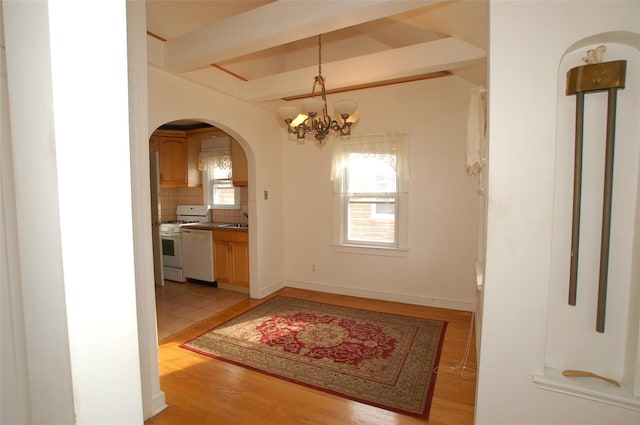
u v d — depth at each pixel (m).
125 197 0.62
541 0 1.21
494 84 1.29
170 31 2.74
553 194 1.24
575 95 1.25
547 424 1.30
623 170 1.22
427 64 2.75
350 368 2.45
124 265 0.62
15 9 0.59
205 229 4.54
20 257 0.65
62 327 0.56
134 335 0.64
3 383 0.69
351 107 2.42
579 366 1.32
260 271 4.14
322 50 3.73
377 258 4.03
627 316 1.24
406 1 1.79
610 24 1.14
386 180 3.96
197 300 4.05
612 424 1.22
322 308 3.73
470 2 1.91
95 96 0.57
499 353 1.35
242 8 2.92
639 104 1.18
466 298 3.61
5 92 0.64
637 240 1.19
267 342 2.88
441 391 2.16
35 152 0.57
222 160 4.97
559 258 1.32
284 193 4.57
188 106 3.04
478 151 2.07
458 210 3.59
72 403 0.56
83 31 0.55
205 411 1.98
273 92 3.46
